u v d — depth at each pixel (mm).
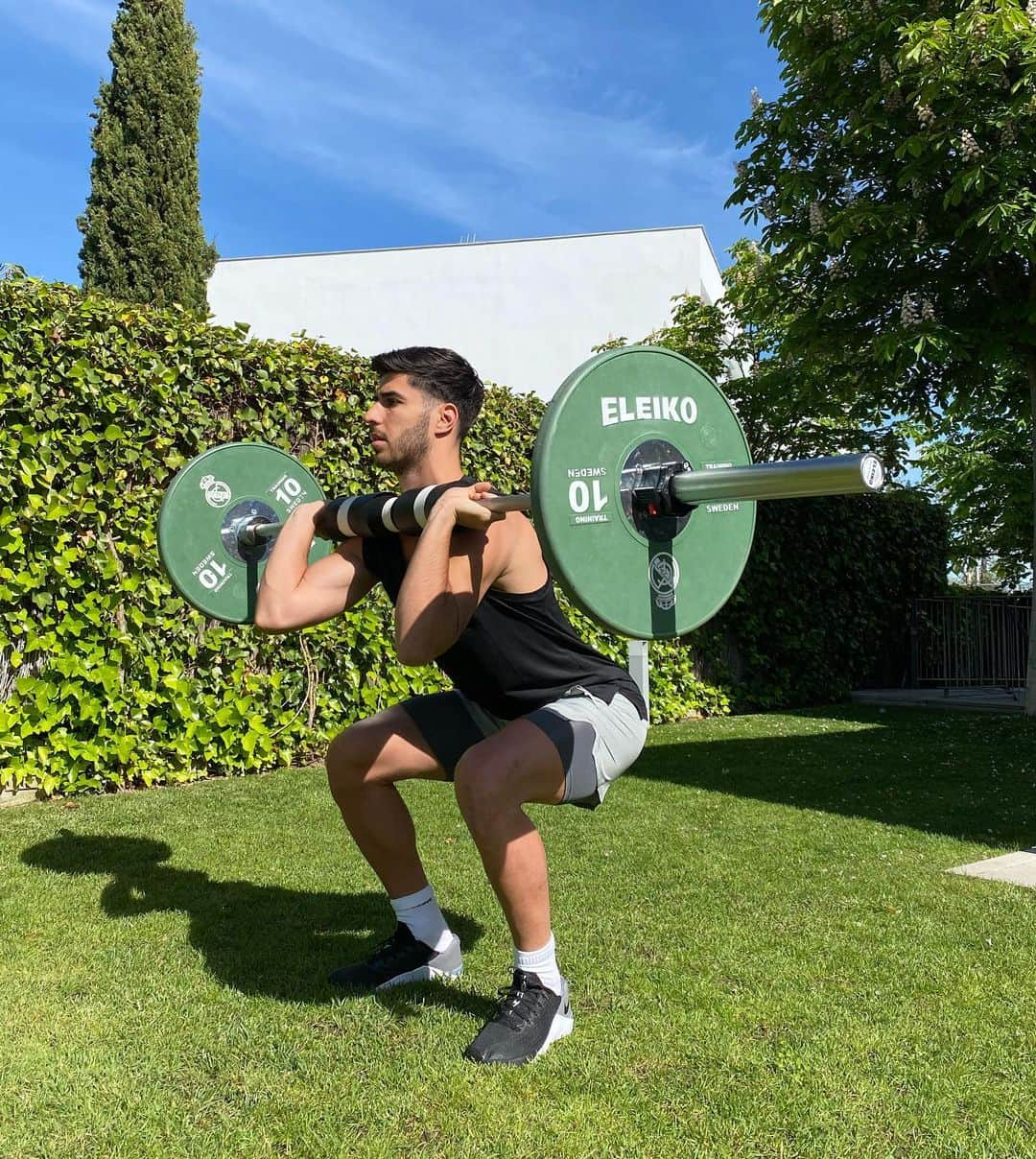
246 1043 2016
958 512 13914
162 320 4887
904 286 7117
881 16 6496
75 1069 1902
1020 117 6078
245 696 5215
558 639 2123
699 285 17703
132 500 4707
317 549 2865
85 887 3113
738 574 2135
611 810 4402
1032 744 6516
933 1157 1606
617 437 1880
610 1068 1909
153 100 12594
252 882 3209
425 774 2285
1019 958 2508
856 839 3852
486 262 18594
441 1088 1827
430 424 2156
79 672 4496
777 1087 1832
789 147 7352
